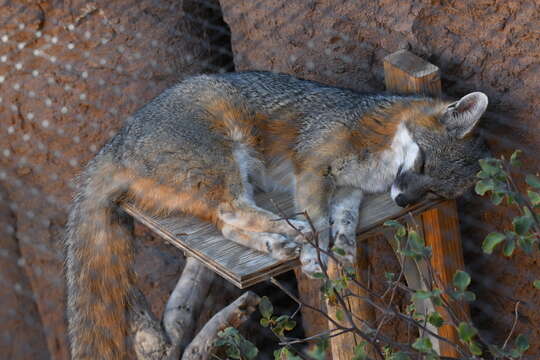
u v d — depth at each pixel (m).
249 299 5.23
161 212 4.94
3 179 7.36
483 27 4.81
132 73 6.81
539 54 4.62
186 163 4.87
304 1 5.64
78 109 6.94
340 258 4.40
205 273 5.64
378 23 5.28
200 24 6.92
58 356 7.65
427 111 4.84
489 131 4.95
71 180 6.91
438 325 3.73
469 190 5.16
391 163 4.89
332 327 5.20
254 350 4.15
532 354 5.29
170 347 5.28
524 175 4.85
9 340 7.51
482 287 5.37
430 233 4.92
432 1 4.97
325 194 4.81
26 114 7.07
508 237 3.46
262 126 5.14
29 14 6.79
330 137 4.94
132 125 5.14
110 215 5.09
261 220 4.55
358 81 5.56
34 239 7.43
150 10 6.77
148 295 7.18
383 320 4.08
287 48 5.86
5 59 6.95
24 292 7.55
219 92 5.12
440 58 5.07
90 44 6.82
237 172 4.85
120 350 5.26
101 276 5.16
